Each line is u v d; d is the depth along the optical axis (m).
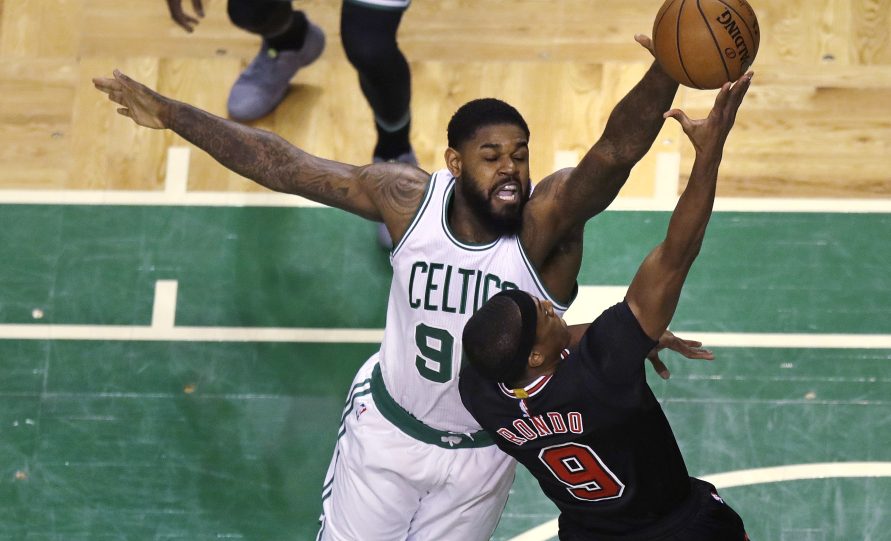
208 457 15.46
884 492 14.72
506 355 9.66
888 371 15.55
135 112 11.91
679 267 9.52
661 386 15.55
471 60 18.03
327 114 17.81
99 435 15.62
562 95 17.67
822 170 16.95
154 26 18.56
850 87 17.56
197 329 16.30
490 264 11.20
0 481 15.30
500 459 12.36
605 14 18.34
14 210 17.09
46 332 16.30
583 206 11.00
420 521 12.72
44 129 17.75
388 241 16.61
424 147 17.41
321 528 13.16
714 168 9.30
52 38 18.47
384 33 14.88
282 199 17.12
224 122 11.96
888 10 18.19
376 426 12.32
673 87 10.34
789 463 14.98
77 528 15.01
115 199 17.17
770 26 18.12
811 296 16.09
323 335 16.23
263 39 17.45
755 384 15.54
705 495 10.84
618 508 10.52
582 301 16.19
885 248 16.39
